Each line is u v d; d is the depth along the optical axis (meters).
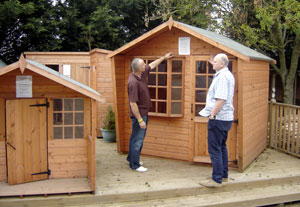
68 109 5.22
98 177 5.52
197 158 6.23
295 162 6.61
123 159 6.68
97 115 8.80
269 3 10.60
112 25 15.62
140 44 6.70
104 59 8.69
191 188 5.10
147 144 6.87
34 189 4.76
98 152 7.23
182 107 6.37
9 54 14.27
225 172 5.34
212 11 12.66
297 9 9.71
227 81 4.91
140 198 4.89
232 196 5.12
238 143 5.88
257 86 6.62
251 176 5.66
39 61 9.06
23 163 4.97
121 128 7.03
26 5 13.02
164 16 11.94
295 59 11.77
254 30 11.27
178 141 6.50
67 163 5.27
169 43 6.38
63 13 14.98
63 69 9.13
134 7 15.70
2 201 4.48
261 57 6.70
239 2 11.56
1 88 4.93
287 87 11.98
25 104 4.92
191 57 6.18
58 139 5.21
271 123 7.76
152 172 5.83
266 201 5.11
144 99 5.69
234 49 5.52
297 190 5.41
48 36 14.30
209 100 5.11
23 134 4.93
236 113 5.93
